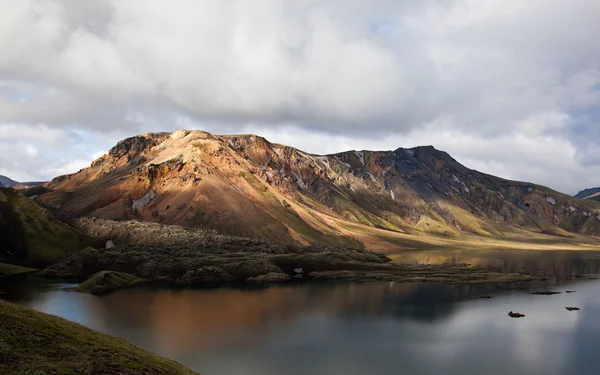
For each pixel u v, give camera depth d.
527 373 84.88
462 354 94.94
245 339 102.25
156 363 53.09
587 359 92.56
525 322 121.81
